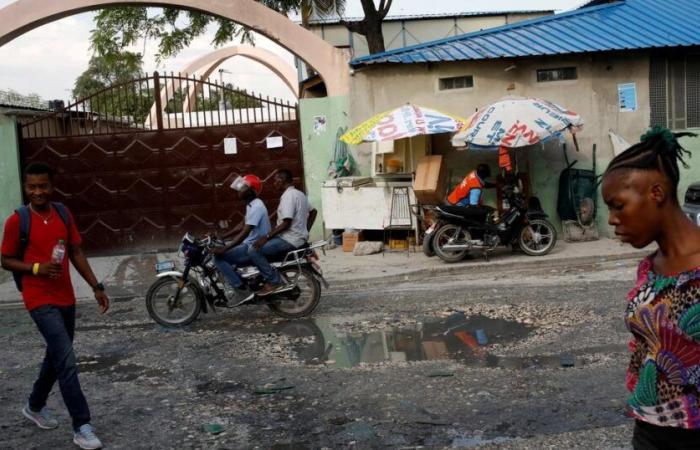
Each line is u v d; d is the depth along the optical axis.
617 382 5.29
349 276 10.26
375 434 4.65
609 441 4.27
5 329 8.59
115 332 8.00
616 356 5.91
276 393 5.59
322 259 11.77
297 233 8.08
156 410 5.36
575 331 6.74
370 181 12.59
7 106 13.81
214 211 13.60
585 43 12.37
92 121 13.61
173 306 8.02
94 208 13.60
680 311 2.12
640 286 2.26
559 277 9.61
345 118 13.12
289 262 8.04
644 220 2.19
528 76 12.57
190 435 4.81
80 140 13.51
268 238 7.95
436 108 12.71
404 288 9.56
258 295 7.97
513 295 8.51
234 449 4.54
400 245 12.19
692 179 12.71
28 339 7.94
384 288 9.68
